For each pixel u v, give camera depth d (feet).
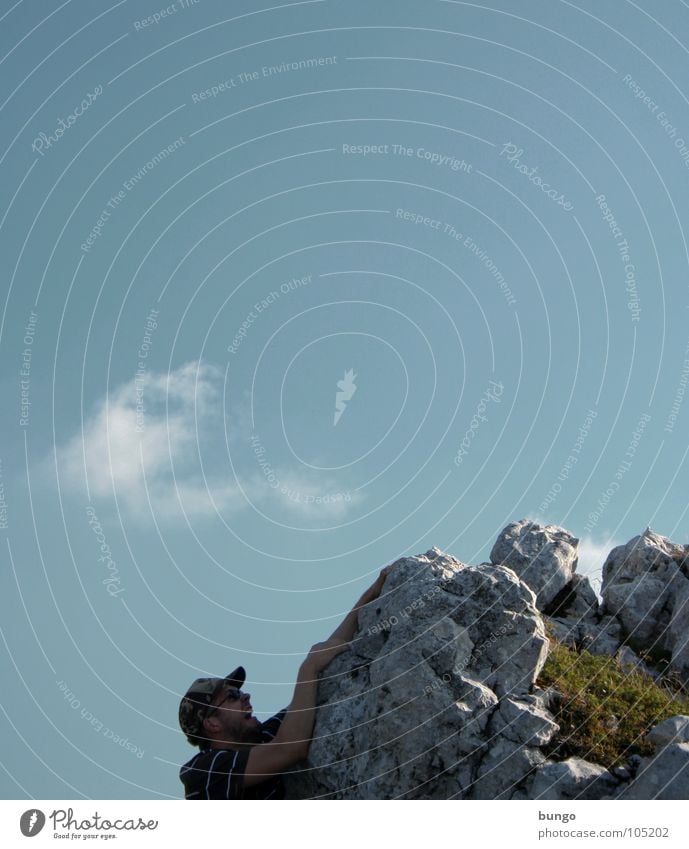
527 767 30.71
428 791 31.37
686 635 37.47
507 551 40.75
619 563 41.83
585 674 34.73
